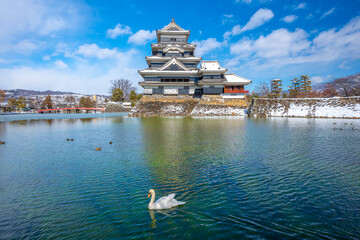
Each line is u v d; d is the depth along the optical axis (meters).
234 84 61.59
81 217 7.71
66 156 16.19
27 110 131.25
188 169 12.66
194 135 24.73
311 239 6.20
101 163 14.19
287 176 11.32
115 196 9.33
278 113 52.78
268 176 11.34
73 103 162.00
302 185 10.12
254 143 19.97
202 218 7.43
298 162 13.81
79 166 13.62
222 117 51.94
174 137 23.59
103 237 6.57
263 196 9.03
